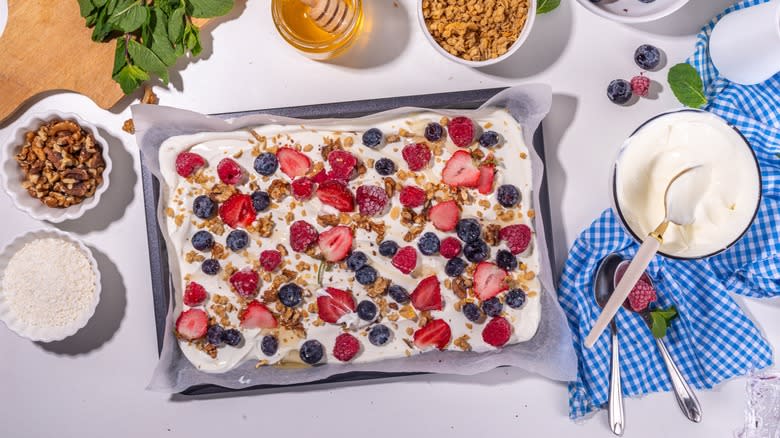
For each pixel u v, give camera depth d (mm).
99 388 1006
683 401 961
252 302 951
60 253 972
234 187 957
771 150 963
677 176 903
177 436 1005
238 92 1002
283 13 961
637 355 977
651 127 915
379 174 952
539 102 938
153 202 968
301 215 957
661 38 994
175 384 952
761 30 896
